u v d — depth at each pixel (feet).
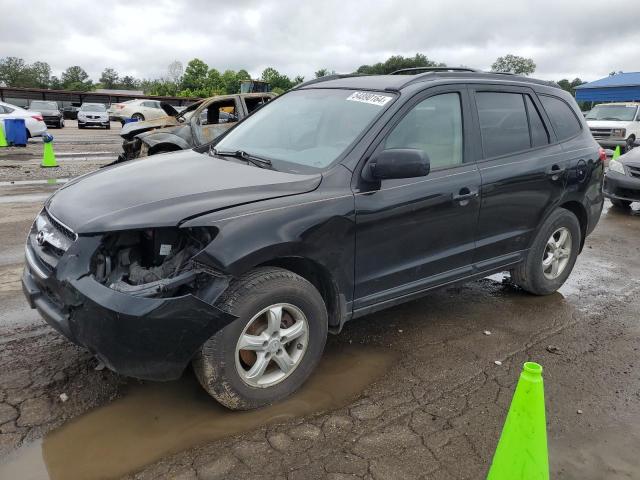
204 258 9.09
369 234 11.30
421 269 12.61
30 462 8.80
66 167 45.44
